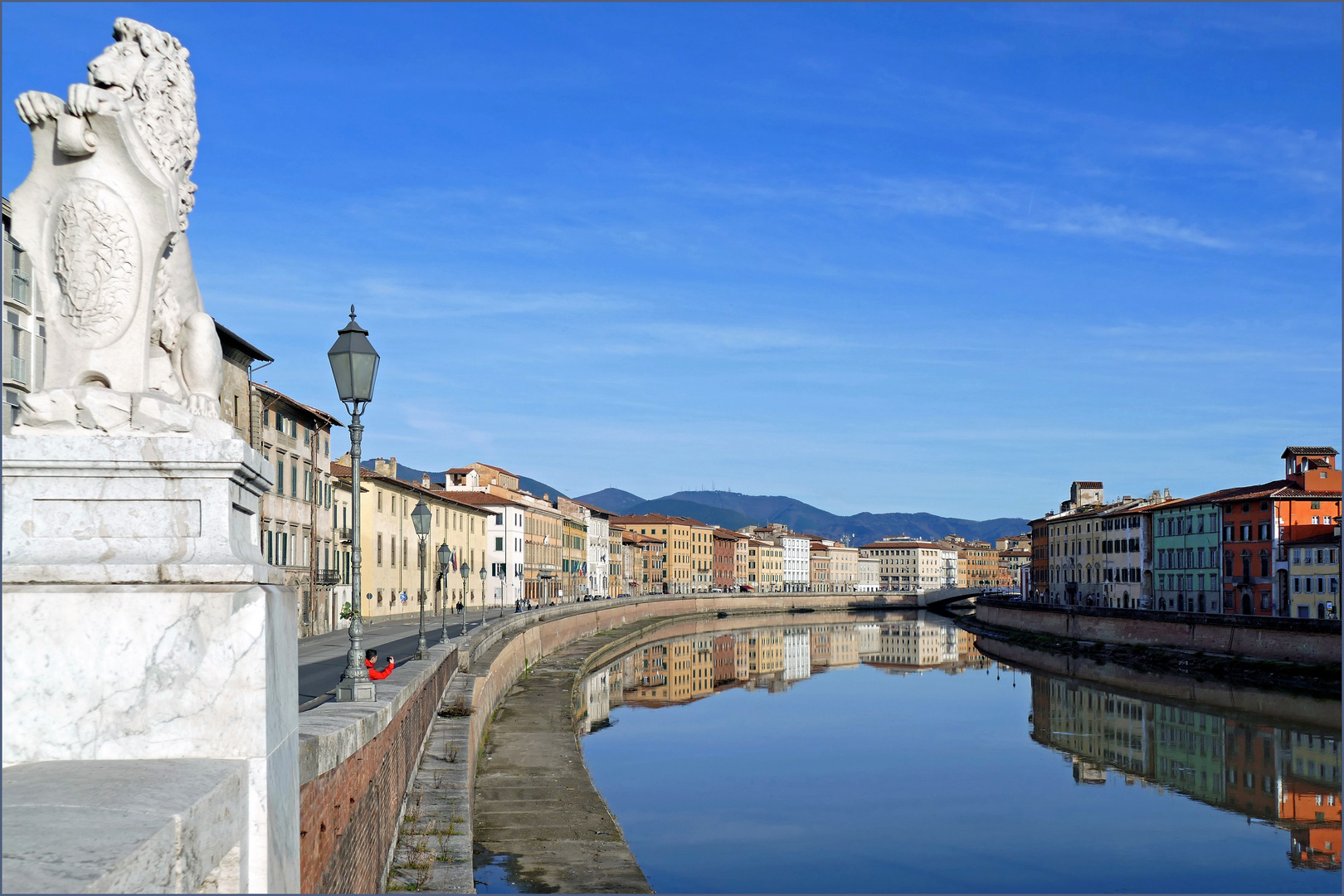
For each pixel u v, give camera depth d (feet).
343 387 59.36
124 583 21.50
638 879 82.07
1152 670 279.49
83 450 22.12
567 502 511.40
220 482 22.67
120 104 23.39
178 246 25.96
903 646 409.90
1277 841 113.50
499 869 84.23
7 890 12.64
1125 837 115.24
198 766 20.59
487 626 199.41
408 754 73.00
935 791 138.31
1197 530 362.33
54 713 21.09
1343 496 164.45
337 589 227.40
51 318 23.58
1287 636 244.22
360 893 43.27
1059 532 503.61
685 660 340.80
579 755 130.11
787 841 113.70
